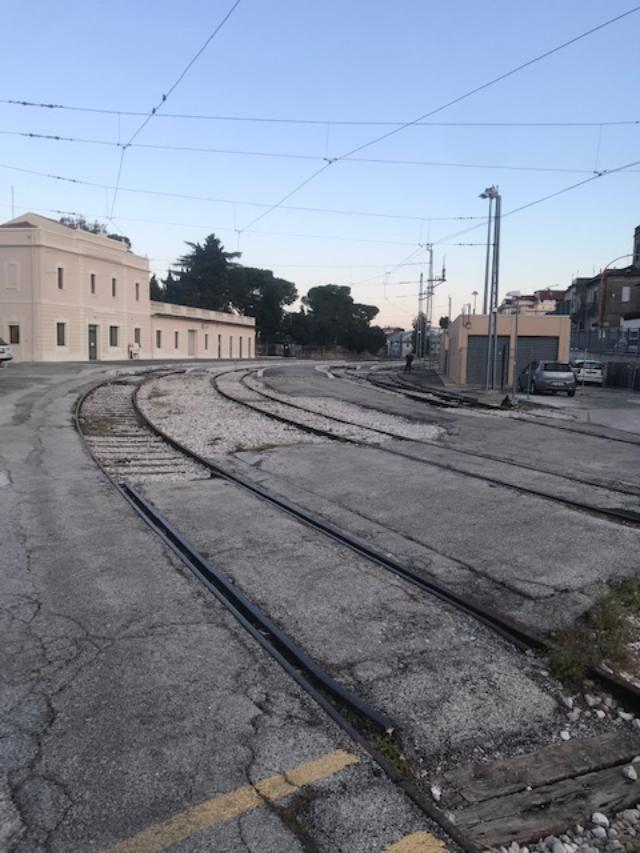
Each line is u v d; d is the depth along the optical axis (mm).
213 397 25406
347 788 3307
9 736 3635
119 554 6637
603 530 8078
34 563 6320
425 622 5336
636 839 3221
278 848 2896
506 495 9898
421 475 11336
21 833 2938
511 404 25484
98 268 58500
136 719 3824
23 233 51469
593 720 4172
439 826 3086
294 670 4438
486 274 39844
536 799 3416
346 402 25828
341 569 6465
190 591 5738
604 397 32594
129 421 17641
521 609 5723
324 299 114062
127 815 3062
